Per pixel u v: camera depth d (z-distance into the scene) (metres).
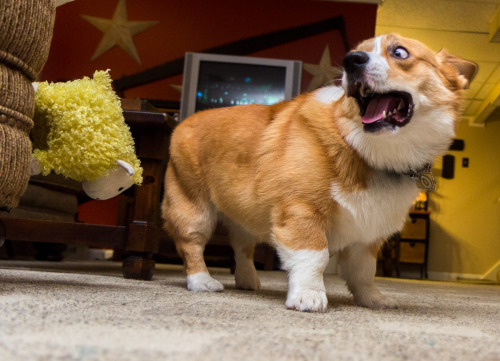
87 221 5.43
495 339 1.10
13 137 1.28
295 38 5.92
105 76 1.64
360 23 5.94
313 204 1.48
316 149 1.50
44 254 3.98
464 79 1.63
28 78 1.37
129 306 1.24
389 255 7.53
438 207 8.58
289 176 1.50
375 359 0.80
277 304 1.55
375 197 1.48
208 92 4.72
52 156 1.49
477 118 8.43
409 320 1.36
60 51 5.89
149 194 2.35
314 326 1.11
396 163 1.47
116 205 5.46
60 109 1.49
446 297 2.58
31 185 3.40
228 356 0.75
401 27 6.33
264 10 6.02
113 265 3.98
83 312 1.09
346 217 1.51
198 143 1.96
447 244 8.51
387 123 1.40
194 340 0.86
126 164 1.57
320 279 1.47
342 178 1.47
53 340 0.80
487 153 8.61
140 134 2.38
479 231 8.51
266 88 4.72
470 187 8.57
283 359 0.76
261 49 5.95
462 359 0.84
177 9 6.02
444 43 6.56
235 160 1.77
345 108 1.48
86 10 5.94
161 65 5.93
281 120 1.68
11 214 3.22
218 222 2.17
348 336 1.00
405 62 1.47
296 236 1.48
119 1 5.96
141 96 5.93
